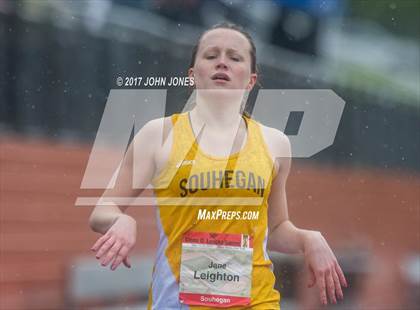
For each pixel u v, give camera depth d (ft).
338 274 31.22
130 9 91.35
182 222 28.99
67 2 86.43
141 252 82.74
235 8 104.17
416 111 127.65
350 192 112.68
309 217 105.70
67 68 85.35
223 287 28.66
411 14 146.51
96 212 30.40
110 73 87.15
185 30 94.48
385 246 114.93
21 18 82.64
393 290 112.16
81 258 83.66
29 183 81.15
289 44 112.27
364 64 129.90
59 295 79.41
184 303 28.76
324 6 122.01
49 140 83.66
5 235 78.59
